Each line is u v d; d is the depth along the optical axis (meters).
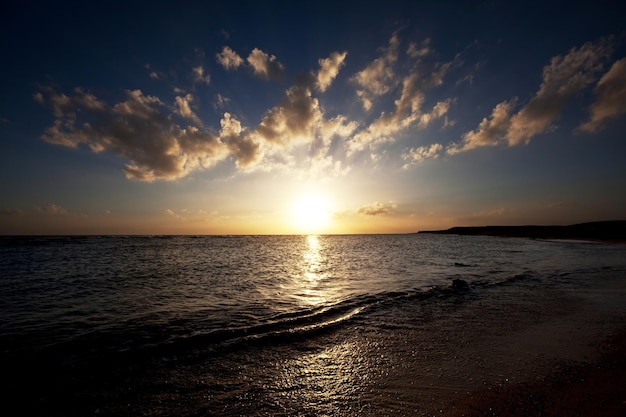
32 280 19.02
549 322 10.02
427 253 43.53
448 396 5.49
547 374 6.30
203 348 7.80
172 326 9.70
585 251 42.44
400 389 5.76
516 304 12.55
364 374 6.39
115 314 11.20
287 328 9.45
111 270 24.08
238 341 8.23
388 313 11.23
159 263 29.73
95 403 5.28
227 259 35.16
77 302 13.16
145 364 6.85
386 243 81.31
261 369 6.63
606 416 4.75
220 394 5.61
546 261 29.95
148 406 5.20
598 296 13.91
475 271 23.31
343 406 5.20
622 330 9.09
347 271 23.98
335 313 11.31
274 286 17.25
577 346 7.88
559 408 5.01
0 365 6.79
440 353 7.50
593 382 5.90
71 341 8.31
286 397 5.50
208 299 13.79
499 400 5.31
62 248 49.59
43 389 5.75
